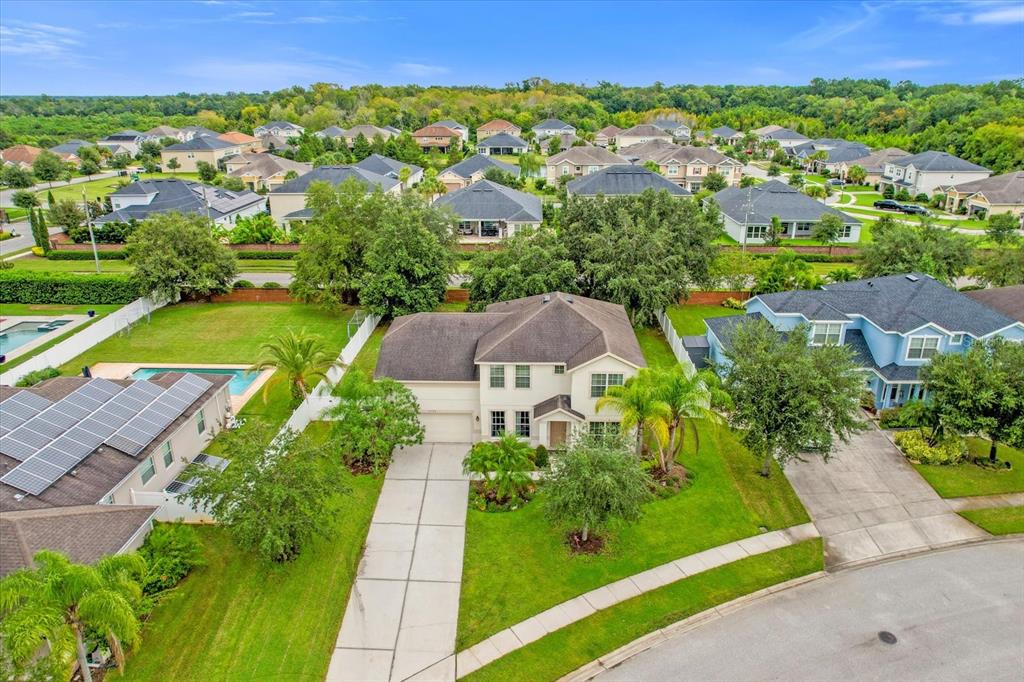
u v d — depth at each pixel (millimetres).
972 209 87625
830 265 66812
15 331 48812
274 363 33938
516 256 44781
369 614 22125
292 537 22906
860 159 121562
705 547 25469
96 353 43875
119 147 148500
